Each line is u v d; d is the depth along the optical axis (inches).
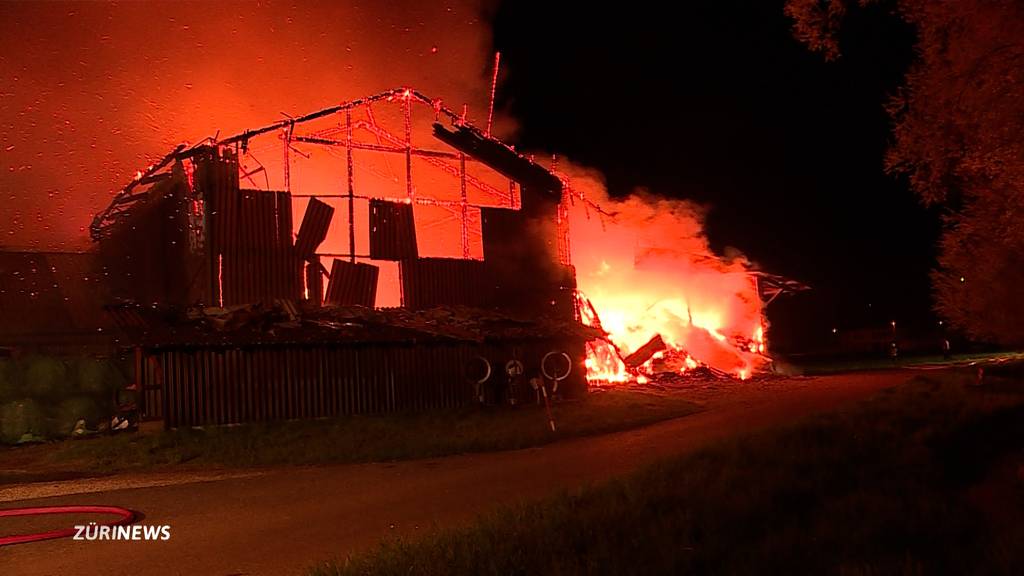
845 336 2748.5
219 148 991.0
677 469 421.7
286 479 552.4
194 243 957.8
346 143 1072.2
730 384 1317.7
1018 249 518.3
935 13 376.2
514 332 1031.6
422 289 1072.8
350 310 948.6
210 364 805.2
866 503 325.7
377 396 909.8
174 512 429.7
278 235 973.8
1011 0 349.1
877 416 651.5
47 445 781.9
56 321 1051.3
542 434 773.9
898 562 246.7
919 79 399.2
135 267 1063.6
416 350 949.2
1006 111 366.6
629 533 295.9
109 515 420.2
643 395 1137.4
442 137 1144.8
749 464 427.8
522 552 279.3
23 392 852.0
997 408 661.3
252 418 821.2
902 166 413.1
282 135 1063.6
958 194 444.8
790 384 1312.7
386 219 1066.7
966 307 610.9
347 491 490.3
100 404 881.5
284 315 888.9
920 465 419.8
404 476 552.1
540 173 1195.9
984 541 270.5
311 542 348.2
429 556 279.4
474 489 477.1
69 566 313.6
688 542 280.4
